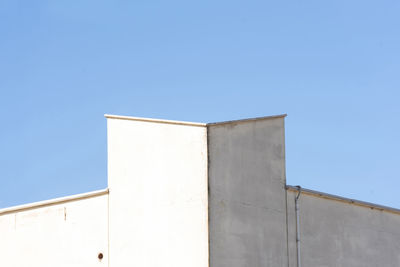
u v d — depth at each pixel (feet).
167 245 95.86
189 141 96.27
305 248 106.73
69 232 103.30
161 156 98.22
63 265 102.73
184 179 95.91
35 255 104.78
